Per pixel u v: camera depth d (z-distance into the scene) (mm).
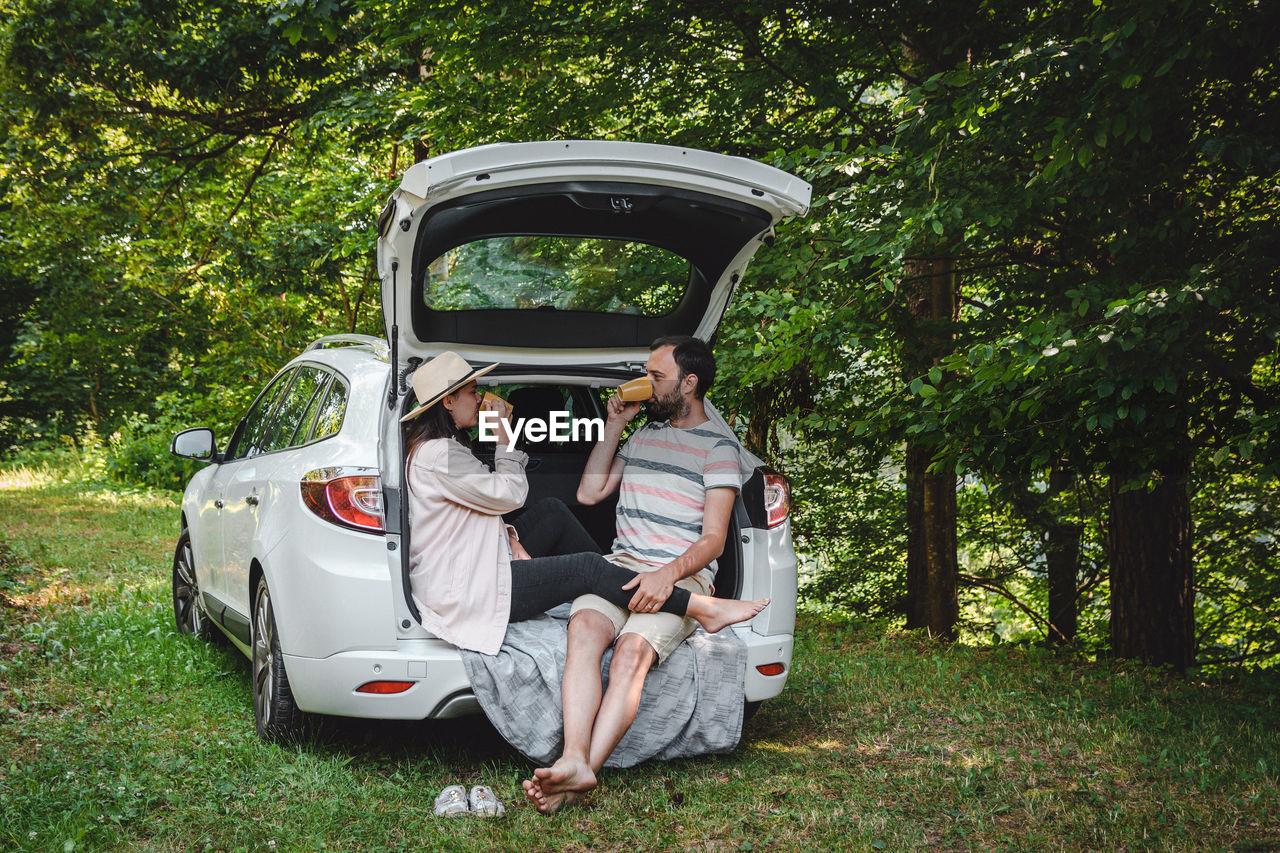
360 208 12258
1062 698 4953
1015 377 4777
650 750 3635
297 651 3488
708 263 4137
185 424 16453
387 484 3521
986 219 5324
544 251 3891
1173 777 3684
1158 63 4234
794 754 3941
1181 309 4309
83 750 3613
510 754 3850
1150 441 5176
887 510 10672
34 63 11398
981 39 6246
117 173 12930
